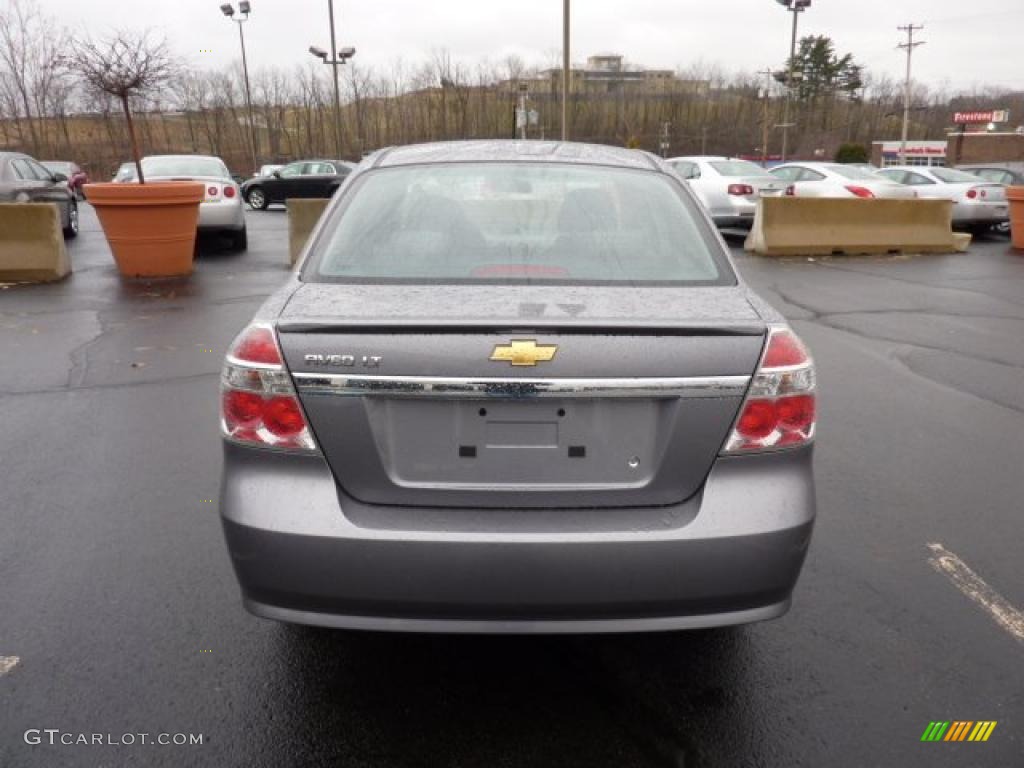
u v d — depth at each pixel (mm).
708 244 2943
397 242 2852
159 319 7973
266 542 2252
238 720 2531
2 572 3340
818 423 5215
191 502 3980
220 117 56312
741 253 14172
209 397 5551
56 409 5309
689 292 2633
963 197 17047
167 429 4945
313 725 2514
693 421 2283
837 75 78125
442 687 2693
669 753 2408
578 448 2295
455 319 2260
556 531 2238
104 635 2934
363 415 2258
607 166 3320
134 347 6891
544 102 61594
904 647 2904
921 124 76812
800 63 77625
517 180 3172
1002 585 3311
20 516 3826
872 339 7621
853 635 2973
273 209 26500
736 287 2738
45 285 9945
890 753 2414
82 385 5824
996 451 4758
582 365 2232
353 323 2250
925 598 3209
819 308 9133
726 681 2725
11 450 4617
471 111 58688
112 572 3348
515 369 2223
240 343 2363
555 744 2441
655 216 3037
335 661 2820
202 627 2994
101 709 2568
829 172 16234
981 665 2809
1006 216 17172
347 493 2303
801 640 2943
